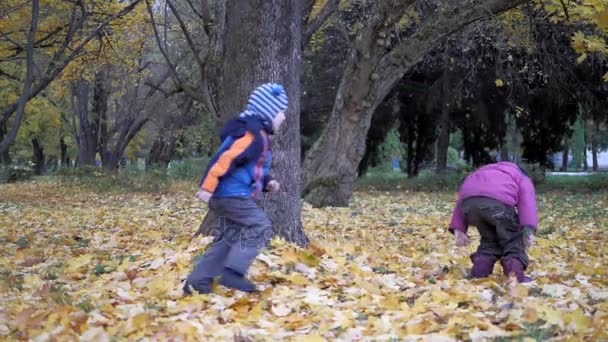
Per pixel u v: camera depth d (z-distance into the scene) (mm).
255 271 6828
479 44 25719
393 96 33156
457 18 14836
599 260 9391
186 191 27156
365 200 22172
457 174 32500
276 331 5027
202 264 6203
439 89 30125
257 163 6055
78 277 7449
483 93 30000
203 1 12844
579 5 12445
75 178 30000
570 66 27031
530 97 30078
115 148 37594
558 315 5012
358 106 16844
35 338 4605
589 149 81812
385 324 4984
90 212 17312
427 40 15383
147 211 17359
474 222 7262
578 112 32281
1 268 8078
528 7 14891
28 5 17562
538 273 7785
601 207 20375
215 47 11148
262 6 8820
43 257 9164
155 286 6301
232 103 8984
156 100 36344
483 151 35094
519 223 7105
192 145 39750
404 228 13547
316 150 17703
